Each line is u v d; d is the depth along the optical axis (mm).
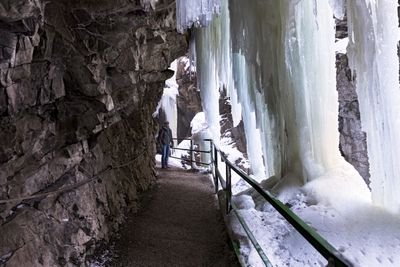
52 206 4441
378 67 5223
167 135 13516
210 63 11289
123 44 5043
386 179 5312
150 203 8000
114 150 6930
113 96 5816
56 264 4273
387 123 5211
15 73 3184
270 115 7281
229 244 5332
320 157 6703
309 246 4738
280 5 6348
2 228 3627
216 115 11945
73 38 4070
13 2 2613
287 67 6461
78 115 4723
